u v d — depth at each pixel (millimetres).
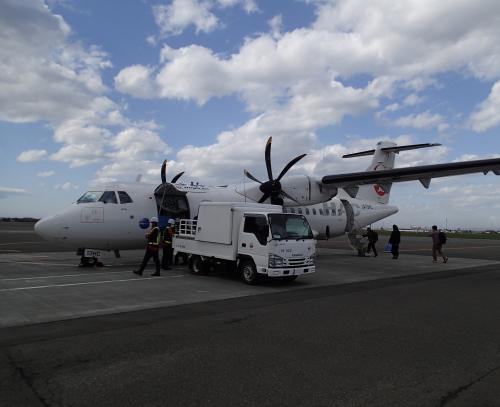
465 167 14633
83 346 5422
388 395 3951
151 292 9602
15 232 43781
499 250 30750
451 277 13461
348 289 10578
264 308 8008
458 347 5555
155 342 5633
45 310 7562
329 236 21438
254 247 10906
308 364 4812
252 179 17875
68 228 13461
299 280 12242
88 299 8625
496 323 6980
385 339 5902
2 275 11992
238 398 3857
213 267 13008
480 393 4008
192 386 4133
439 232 19172
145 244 15016
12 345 5445
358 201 23125
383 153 22188
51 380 4258
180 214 15398
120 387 4094
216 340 5758
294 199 16609
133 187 15000
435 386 4180
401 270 15375
